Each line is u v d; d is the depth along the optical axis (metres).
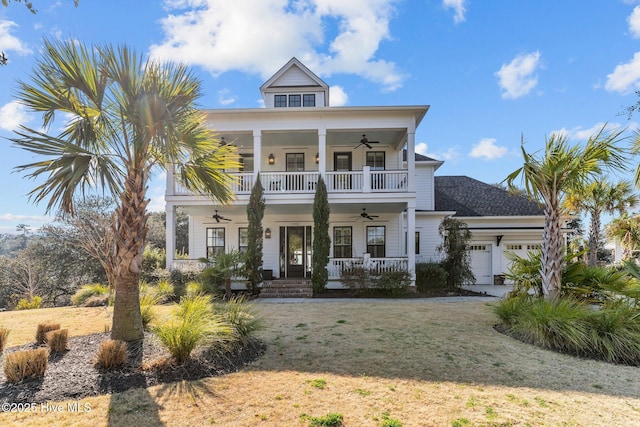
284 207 12.80
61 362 4.16
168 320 5.17
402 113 12.01
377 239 14.39
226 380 3.85
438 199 17.03
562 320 5.11
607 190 12.73
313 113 12.05
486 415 3.09
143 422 2.95
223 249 14.38
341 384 3.77
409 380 3.88
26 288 17.94
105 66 4.61
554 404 3.32
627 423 2.97
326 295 11.30
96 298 9.41
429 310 8.20
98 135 5.03
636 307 5.45
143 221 5.08
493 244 15.41
